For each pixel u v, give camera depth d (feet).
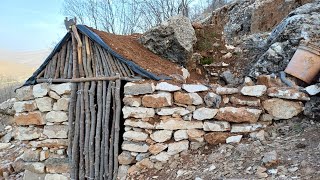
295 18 21.35
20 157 21.67
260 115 15.52
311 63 17.33
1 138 28.32
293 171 11.57
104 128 16.11
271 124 15.61
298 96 15.26
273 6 33.99
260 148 13.84
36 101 17.04
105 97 16.28
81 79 16.57
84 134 16.49
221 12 42.83
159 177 14.35
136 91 15.31
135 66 16.34
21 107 17.26
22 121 17.24
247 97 15.58
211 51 24.20
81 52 16.98
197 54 23.48
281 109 15.42
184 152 15.20
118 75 16.14
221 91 15.61
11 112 29.71
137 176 15.03
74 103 16.61
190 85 15.42
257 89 15.49
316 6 22.97
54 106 16.92
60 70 17.26
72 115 16.60
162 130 15.19
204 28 25.23
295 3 32.30
